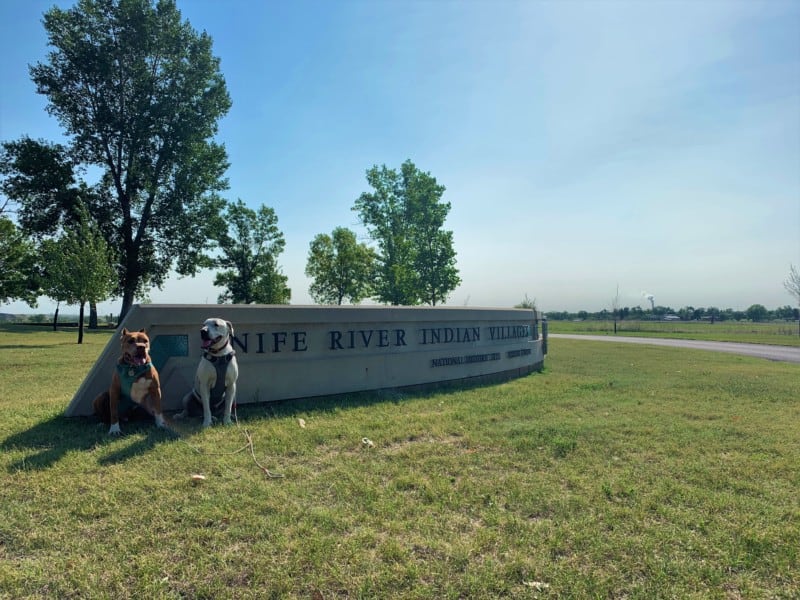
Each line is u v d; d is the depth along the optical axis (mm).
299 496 3875
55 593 2596
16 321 57969
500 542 3230
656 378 11375
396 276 32219
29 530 3219
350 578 2785
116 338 6121
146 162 36281
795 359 18469
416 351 8977
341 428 5879
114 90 34406
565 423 6469
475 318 10273
